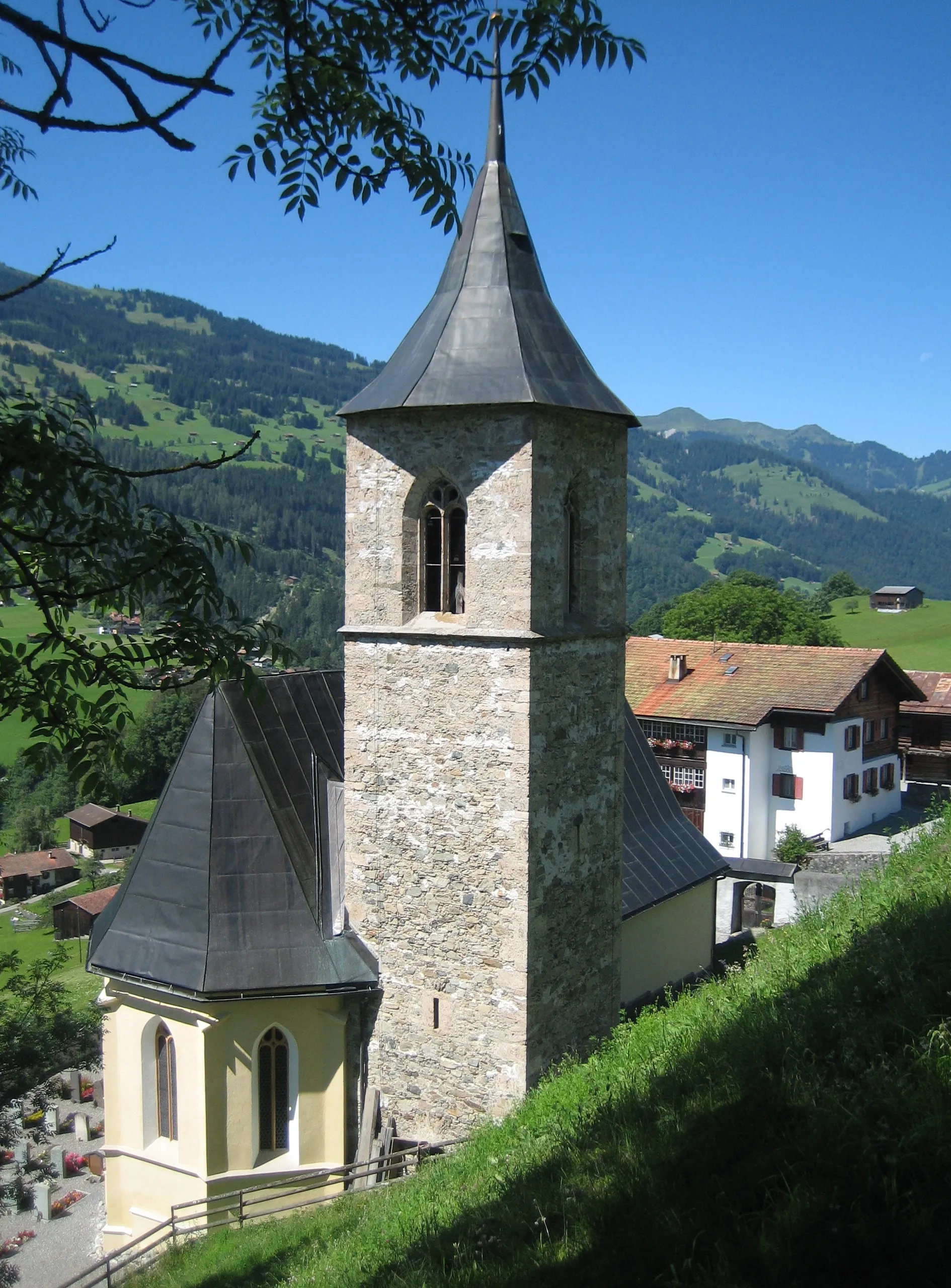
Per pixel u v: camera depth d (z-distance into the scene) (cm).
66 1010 1762
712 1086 1076
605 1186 980
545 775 1888
